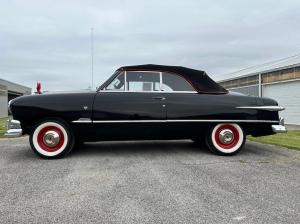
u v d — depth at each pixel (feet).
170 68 18.38
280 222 8.93
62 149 17.49
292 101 54.24
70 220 9.06
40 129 17.46
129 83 18.06
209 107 18.08
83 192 11.53
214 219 9.11
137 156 18.13
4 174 14.06
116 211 9.71
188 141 24.13
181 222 8.91
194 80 18.43
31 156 18.24
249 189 11.91
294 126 48.47
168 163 16.31
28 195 11.20
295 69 52.85
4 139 26.81
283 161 17.03
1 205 10.24
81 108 17.29
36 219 9.14
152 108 17.66
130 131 17.72
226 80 78.13
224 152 18.39
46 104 17.16
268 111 18.71
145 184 12.50
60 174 14.05
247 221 8.98
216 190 11.76
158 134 18.07
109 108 17.42
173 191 11.63
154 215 9.39
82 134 17.62
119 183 12.64
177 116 17.84
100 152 19.36
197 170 14.83
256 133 19.22
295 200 10.71
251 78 66.85
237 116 18.30
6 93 117.08
